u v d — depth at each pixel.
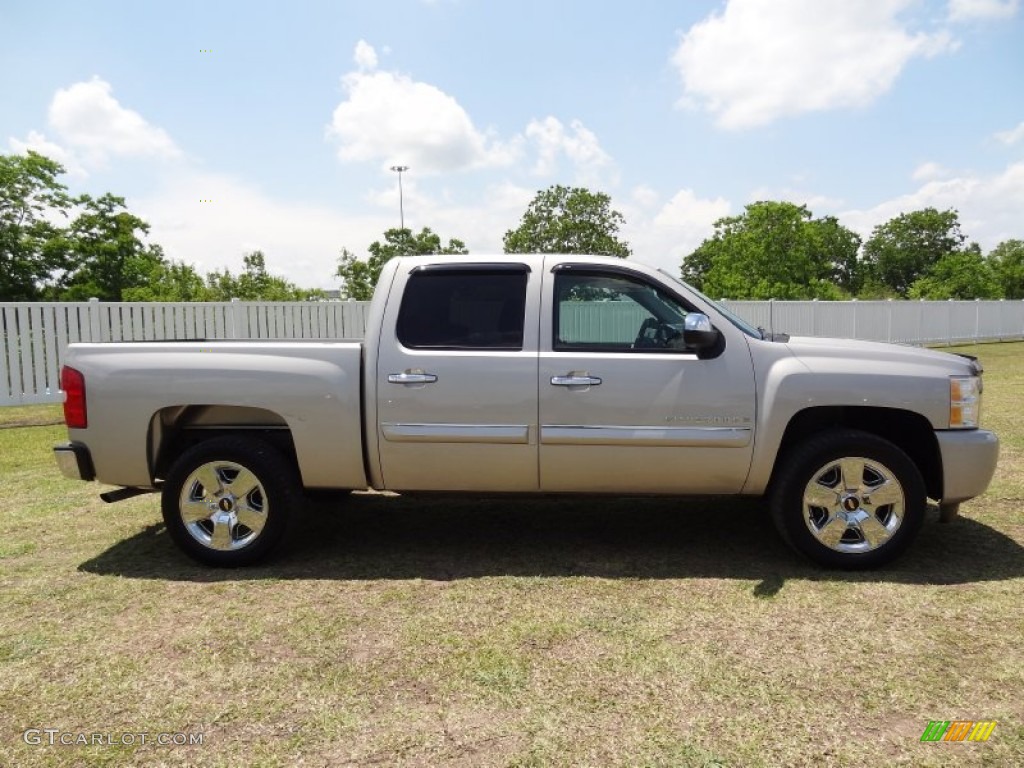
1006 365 17.25
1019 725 2.67
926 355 4.29
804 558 4.39
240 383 4.37
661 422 4.21
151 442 4.49
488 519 5.48
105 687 3.05
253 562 4.45
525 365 4.27
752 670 3.09
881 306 24.91
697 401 4.19
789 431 4.41
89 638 3.51
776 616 3.62
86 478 4.50
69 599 4.00
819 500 4.19
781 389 4.14
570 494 4.46
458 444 4.33
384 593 4.02
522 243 41.81
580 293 4.38
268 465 4.38
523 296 4.39
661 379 4.20
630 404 4.21
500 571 4.34
